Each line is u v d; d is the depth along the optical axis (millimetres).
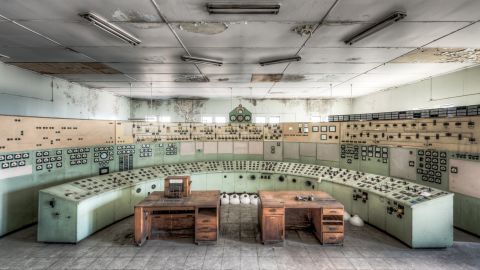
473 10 2945
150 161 8078
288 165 8477
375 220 5641
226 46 4219
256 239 5082
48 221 4789
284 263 4180
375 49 4418
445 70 5969
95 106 8883
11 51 4570
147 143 8008
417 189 5160
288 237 5188
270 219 4875
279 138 8938
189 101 11508
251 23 3299
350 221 5918
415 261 4211
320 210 4887
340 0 2709
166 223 5391
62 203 4793
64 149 6109
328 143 7926
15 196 5254
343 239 4898
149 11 2969
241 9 2873
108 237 5137
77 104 7906
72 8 2910
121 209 6133
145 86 8227
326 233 4828
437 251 4539
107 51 4508
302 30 3529
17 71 5781
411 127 6062
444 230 4602
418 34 3715
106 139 7020
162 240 5012
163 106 11539
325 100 11375
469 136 5004
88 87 8430
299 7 2867
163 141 8383
